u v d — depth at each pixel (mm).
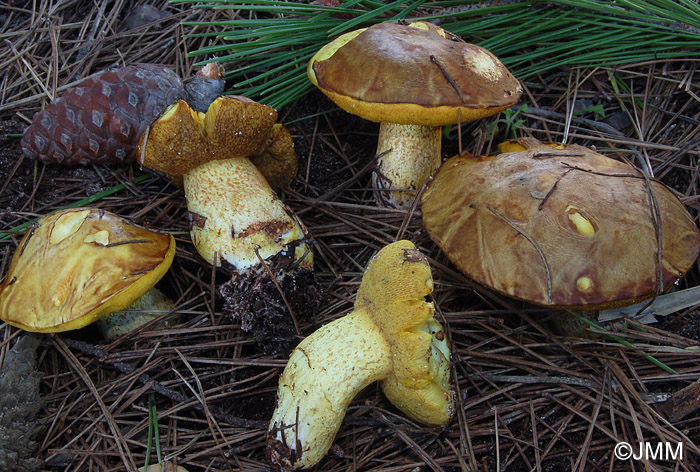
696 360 398
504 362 408
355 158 499
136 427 392
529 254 371
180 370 412
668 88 493
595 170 391
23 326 384
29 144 453
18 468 374
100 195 459
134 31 521
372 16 462
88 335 429
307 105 503
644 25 481
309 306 416
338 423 370
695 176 458
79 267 385
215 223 407
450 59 405
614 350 404
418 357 357
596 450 385
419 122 407
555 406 396
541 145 415
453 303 435
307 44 489
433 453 385
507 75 425
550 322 424
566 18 479
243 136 403
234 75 496
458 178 402
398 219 453
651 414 388
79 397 400
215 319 426
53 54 503
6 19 527
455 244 386
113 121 443
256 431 390
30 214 451
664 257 374
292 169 461
